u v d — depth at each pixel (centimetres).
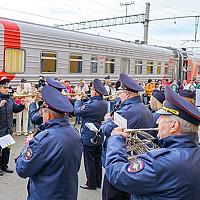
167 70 2048
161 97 424
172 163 176
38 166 254
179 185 173
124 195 387
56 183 259
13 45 966
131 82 378
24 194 508
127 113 360
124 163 199
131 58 1614
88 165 528
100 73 1384
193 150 184
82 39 1262
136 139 256
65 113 279
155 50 1869
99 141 514
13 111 593
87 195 509
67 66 1195
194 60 2577
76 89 1171
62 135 265
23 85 960
